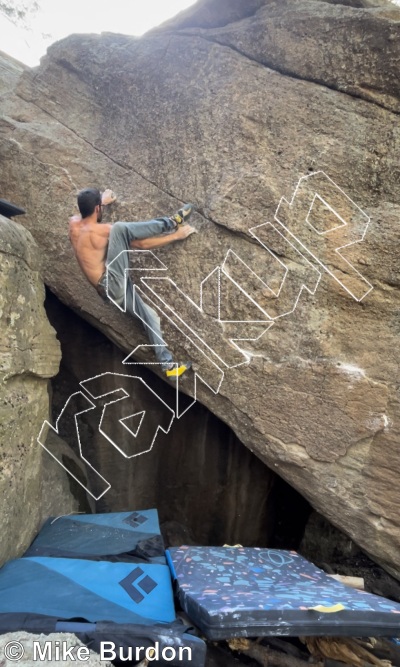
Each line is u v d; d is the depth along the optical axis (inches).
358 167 118.9
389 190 117.3
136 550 112.7
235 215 128.0
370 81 117.1
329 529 185.2
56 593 90.1
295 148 124.2
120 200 143.6
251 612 79.6
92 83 155.1
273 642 102.8
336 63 120.4
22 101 166.7
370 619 82.8
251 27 130.7
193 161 135.7
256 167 127.1
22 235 114.7
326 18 120.6
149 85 145.0
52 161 154.6
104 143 151.8
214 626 77.9
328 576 110.0
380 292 117.8
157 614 87.2
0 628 78.4
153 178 141.9
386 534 115.6
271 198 124.6
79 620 81.2
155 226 128.0
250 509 189.8
